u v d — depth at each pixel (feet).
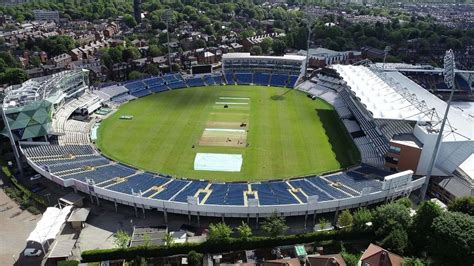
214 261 236.22
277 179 326.44
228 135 419.33
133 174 328.70
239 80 617.62
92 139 410.11
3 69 585.22
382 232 242.17
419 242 235.81
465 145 312.50
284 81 607.37
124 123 455.22
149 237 250.57
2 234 260.62
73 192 305.73
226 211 262.67
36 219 276.82
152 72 622.95
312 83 593.01
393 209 247.09
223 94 563.89
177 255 239.50
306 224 272.10
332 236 250.98
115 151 380.99
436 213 234.79
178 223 273.95
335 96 536.01
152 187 298.56
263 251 243.40
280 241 246.27
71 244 247.91
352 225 256.32
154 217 281.33
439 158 316.40
